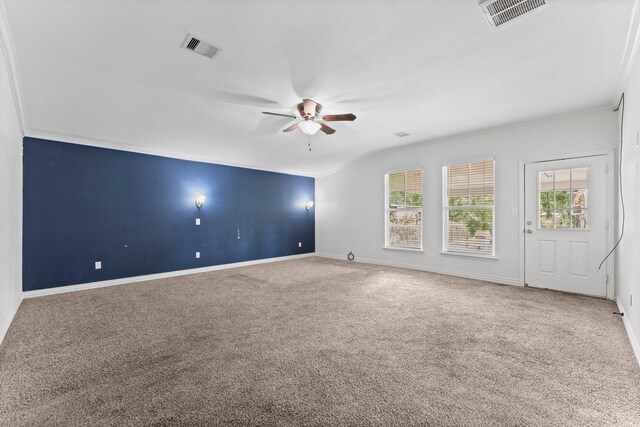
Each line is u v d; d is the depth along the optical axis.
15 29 2.22
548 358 2.27
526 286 4.44
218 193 6.29
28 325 3.00
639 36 2.29
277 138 5.12
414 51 2.59
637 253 2.47
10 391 1.87
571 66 2.84
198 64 2.78
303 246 7.91
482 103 3.73
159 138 4.82
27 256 4.12
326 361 2.24
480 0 2.00
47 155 4.32
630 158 2.92
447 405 1.71
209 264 6.08
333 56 2.67
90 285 4.62
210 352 2.39
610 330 2.79
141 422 1.58
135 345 2.53
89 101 3.49
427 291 4.22
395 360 2.25
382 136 5.21
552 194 4.22
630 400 1.75
